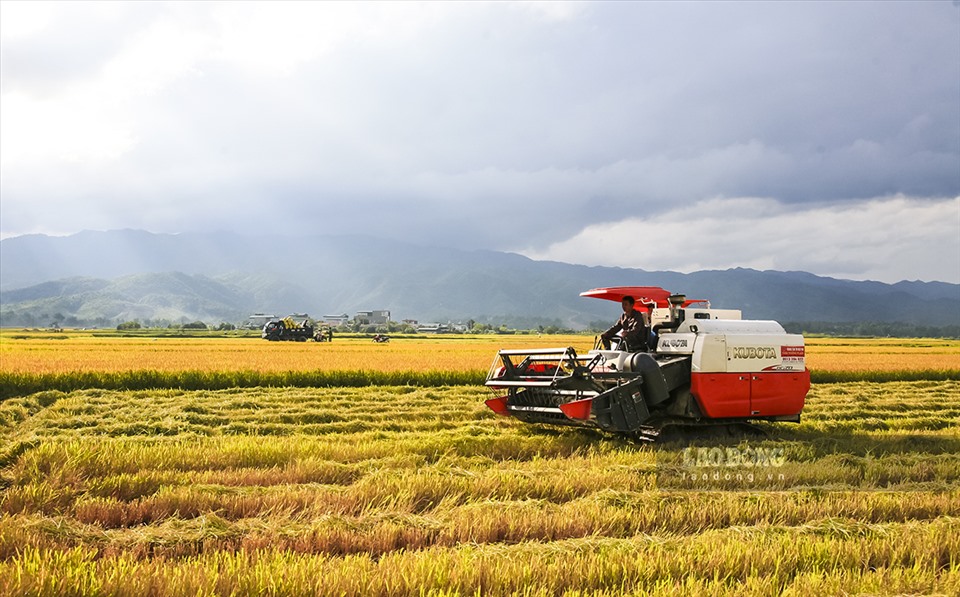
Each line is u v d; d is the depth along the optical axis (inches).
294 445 425.7
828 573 237.8
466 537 270.7
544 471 368.8
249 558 238.4
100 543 254.7
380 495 316.8
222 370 927.0
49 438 461.4
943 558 256.7
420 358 1246.3
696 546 252.5
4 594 195.9
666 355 508.4
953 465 392.8
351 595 209.6
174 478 342.6
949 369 1173.7
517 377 533.3
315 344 2337.6
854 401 772.6
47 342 2295.8
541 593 211.5
